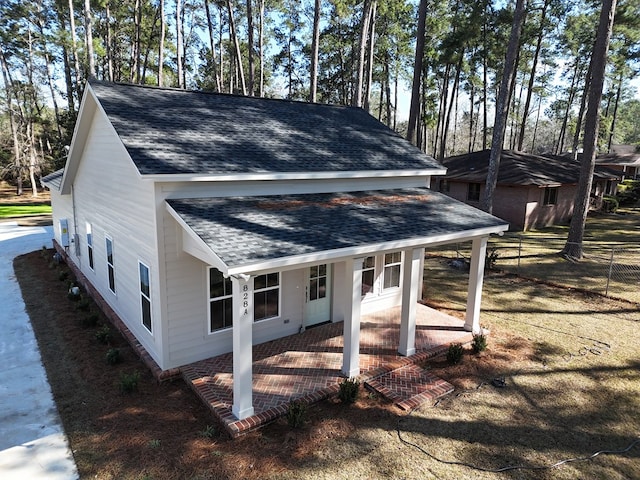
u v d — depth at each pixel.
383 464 5.98
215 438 6.43
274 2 34.38
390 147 12.62
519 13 15.67
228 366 8.37
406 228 8.84
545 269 16.38
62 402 7.34
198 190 8.20
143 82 35.41
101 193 10.98
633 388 8.13
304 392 7.55
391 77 42.91
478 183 26.50
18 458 5.98
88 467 5.81
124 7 35.16
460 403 7.55
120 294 10.41
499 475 5.84
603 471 5.96
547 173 26.06
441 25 32.62
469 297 10.34
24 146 38.31
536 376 8.53
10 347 9.40
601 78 16.02
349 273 7.78
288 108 12.85
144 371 8.40
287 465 5.89
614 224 26.33
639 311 12.16
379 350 9.33
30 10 35.03
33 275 14.98
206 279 8.36
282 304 9.72
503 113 16.47
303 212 8.69
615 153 50.62
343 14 26.23
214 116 10.52
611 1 15.21
